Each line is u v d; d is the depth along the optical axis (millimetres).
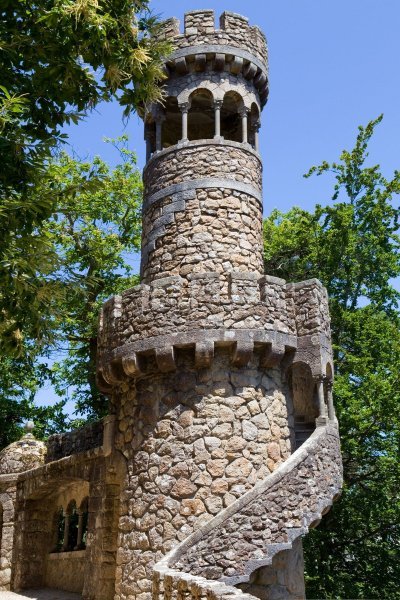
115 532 13695
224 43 15383
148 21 10492
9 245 8594
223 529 10672
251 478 12242
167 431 12641
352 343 22922
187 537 10719
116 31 9461
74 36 8875
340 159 24469
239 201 14656
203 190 14492
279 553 12250
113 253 24656
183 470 12258
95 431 16516
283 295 13484
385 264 23844
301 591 12758
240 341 12578
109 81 9758
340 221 23281
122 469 13438
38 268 8875
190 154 14852
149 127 16328
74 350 25141
